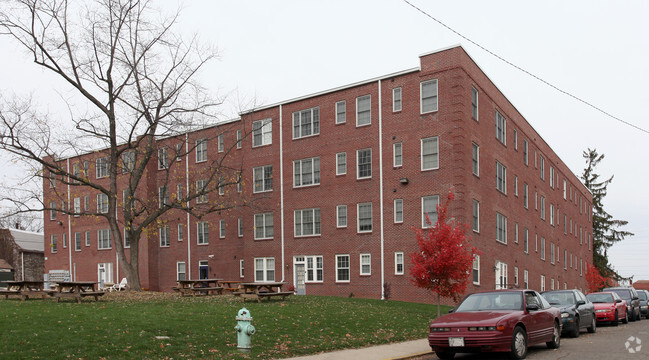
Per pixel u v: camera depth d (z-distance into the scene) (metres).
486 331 13.12
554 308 16.41
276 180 38.97
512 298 14.85
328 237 36.03
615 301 25.67
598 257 80.56
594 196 83.75
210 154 42.91
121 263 29.67
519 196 41.91
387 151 33.94
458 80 31.59
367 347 15.95
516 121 42.06
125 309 19.28
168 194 44.81
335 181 36.03
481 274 33.03
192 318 17.31
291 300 26.02
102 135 28.73
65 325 14.64
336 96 36.50
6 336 12.84
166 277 45.75
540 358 13.89
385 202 33.75
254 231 39.69
